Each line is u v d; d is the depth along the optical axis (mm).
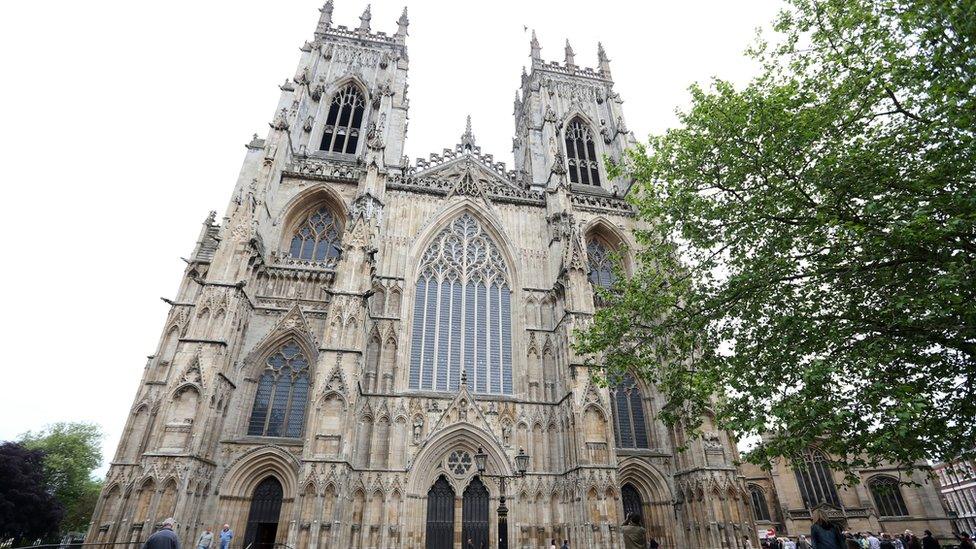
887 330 20125
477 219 57906
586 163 74000
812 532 17453
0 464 66938
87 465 105562
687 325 27281
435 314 51031
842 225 21219
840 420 18984
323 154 63062
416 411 44438
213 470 39312
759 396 22266
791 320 22172
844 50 24250
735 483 43969
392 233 53625
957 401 19672
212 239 54312
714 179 27672
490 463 43781
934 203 18812
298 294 48906
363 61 74375
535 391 47812
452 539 40969
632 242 60844
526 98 85375
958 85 18516
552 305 52531
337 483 36344
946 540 63812
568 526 41500
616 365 30578
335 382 39750
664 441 48688
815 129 23438
